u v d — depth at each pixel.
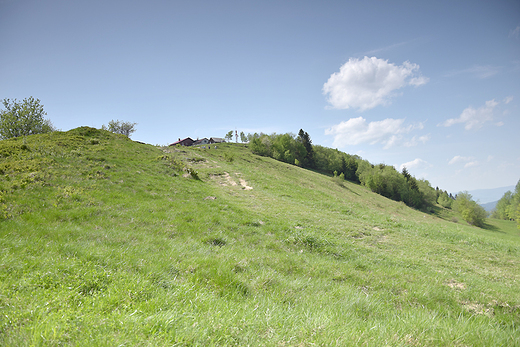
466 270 11.08
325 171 108.00
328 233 15.16
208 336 3.14
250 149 103.94
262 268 7.99
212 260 7.54
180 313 3.82
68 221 11.92
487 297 6.99
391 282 7.90
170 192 19.62
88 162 21.55
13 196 13.34
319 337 3.30
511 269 12.03
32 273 4.79
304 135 112.00
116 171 21.36
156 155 30.98
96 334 2.91
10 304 3.48
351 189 71.00
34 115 52.66
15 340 2.67
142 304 4.00
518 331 4.39
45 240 8.59
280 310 4.43
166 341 2.87
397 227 19.12
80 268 5.31
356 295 6.06
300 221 17.52
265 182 33.41
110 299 4.02
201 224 13.58
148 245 9.30
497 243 16.64
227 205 18.44
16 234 9.22
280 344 3.12
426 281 8.30
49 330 2.84
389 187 93.44
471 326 4.28
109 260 6.29
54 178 16.92
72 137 28.77
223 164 40.12
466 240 16.84
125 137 36.09
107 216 13.10
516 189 99.31
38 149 21.61
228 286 5.95
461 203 91.69
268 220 16.14
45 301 3.66
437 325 4.12
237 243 11.80
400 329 3.88
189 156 40.75
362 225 18.31
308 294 6.26
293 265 8.97
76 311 3.47
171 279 5.84
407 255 12.59
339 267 9.27
